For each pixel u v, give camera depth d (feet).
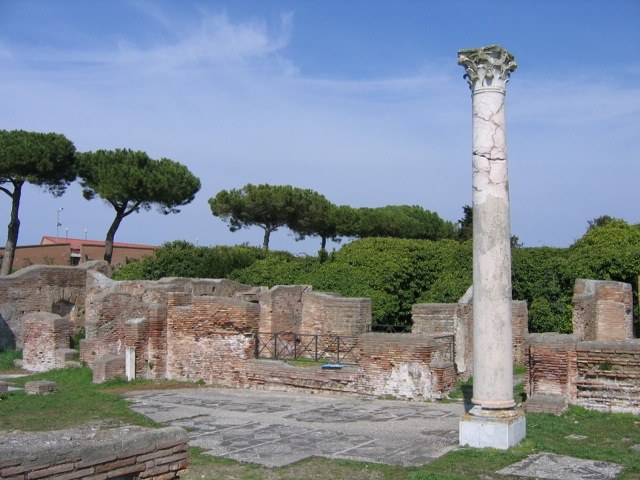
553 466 32.78
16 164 134.31
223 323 65.41
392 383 55.21
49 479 22.44
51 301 101.65
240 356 64.03
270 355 80.69
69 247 187.62
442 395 53.52
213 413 49.37
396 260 104.68
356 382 56.90
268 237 177.88
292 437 40.68
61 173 144.36
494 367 37.27
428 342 54.13
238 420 46.44
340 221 182.60
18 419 48.60
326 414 48.47
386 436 40.52
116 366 67.26
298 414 48.60
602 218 162.50
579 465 32.91
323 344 83.25
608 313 76.64
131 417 48.26
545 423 41.93
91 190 155.74
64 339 79.00
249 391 61.11
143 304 70.13
